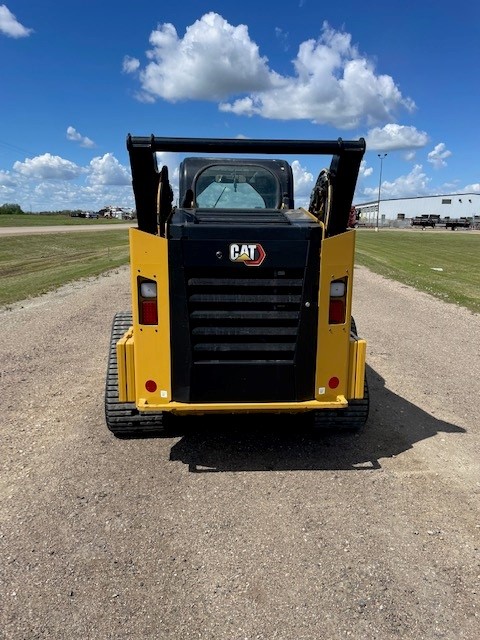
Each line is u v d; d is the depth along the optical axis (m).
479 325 9.48
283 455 4.23
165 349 3.71
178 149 3.44
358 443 4.47
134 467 3.99
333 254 3.65
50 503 3.47
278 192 5.22
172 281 3.60
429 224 74.38
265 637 2.41
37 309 10.66
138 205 3.54
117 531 3.18
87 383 5.92
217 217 4.00
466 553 3.02
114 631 2.43
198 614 2.54
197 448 4.33
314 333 3.74
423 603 2.62
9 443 4.37
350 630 2.45
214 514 3.38
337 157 3.55
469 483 3.81
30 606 2.57
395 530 3.23
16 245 29.14
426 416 5.11
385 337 8.47
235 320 3.68
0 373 6.30
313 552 3.01
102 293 12.90
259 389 3.79
